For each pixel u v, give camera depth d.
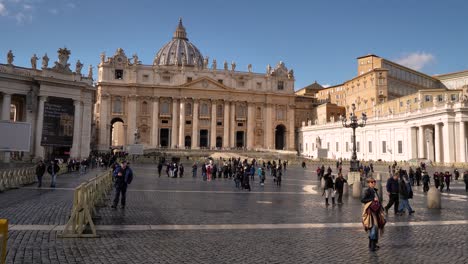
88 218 10.44
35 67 47.34
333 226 12.68
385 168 54.91
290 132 107.38
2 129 26.78
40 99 46.00
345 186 23.39
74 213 10.30
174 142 97.44
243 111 104.94
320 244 10.15
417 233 11.80
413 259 8.83
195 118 99.06
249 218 13.96
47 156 47.06
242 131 104.75
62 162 40.25
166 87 97.25
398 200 15.89
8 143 26.98
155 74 97.56
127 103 95.44
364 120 32.53
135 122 94.94
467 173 26.69
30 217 12.99
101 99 93.19
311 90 126.88
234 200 19.45
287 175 42.09
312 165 64.56
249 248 9.59
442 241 10.69
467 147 57.50
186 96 98.69
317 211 16.05
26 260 8.10
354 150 31.95
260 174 29.64
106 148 89.56
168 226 12.16
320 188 27.03
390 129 70.25
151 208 15.88
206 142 102.12
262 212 15.48
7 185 22.16
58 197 18.58
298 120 113.25
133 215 14.03
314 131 97.06
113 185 25.44
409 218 14.71
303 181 33.69
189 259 8.51
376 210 9.59
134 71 95.88
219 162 61.50
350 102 103.19
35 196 18.95
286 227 12.41
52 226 11.58
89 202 12.34
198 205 17.16
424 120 61.72
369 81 92.56
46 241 9.77
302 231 11.81
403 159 66.44
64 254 8.64
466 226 13.02
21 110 51.72
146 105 97.06
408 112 66.00
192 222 12.91
